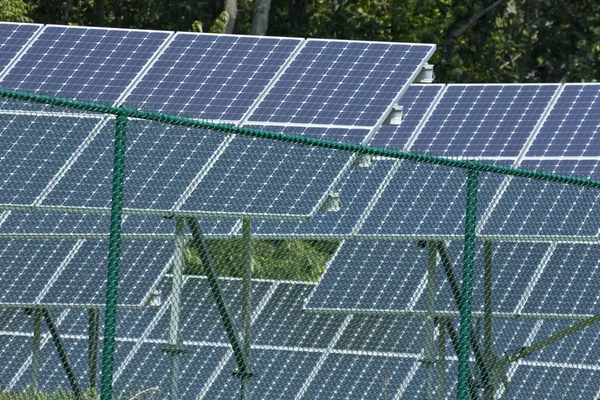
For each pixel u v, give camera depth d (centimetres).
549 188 6372
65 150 5869
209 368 6600
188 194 5722
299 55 8031
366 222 6134
